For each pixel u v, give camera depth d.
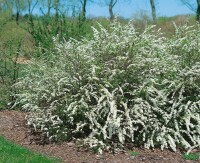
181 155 9.25
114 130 9.35
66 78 9.91
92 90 9.73
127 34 10.11
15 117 11.91
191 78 9.99
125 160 8.77
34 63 11.42
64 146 9.59
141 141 9.78
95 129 9.61
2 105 12.72
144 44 10.16
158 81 10.18
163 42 11.15
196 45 10.33
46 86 10.15
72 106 9.61
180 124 9.96
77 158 8.85
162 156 9.12
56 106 9.98
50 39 14.31
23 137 10.27
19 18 32.69
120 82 9.84
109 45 9.81
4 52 12.96
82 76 9.91
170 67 10.15
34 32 15.00
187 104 9.77
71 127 10.10
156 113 10.04
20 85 11.58
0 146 9.17
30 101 10.69
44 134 10.31
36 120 10.23
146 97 9.76
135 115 9.59
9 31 15.37
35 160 8.34
